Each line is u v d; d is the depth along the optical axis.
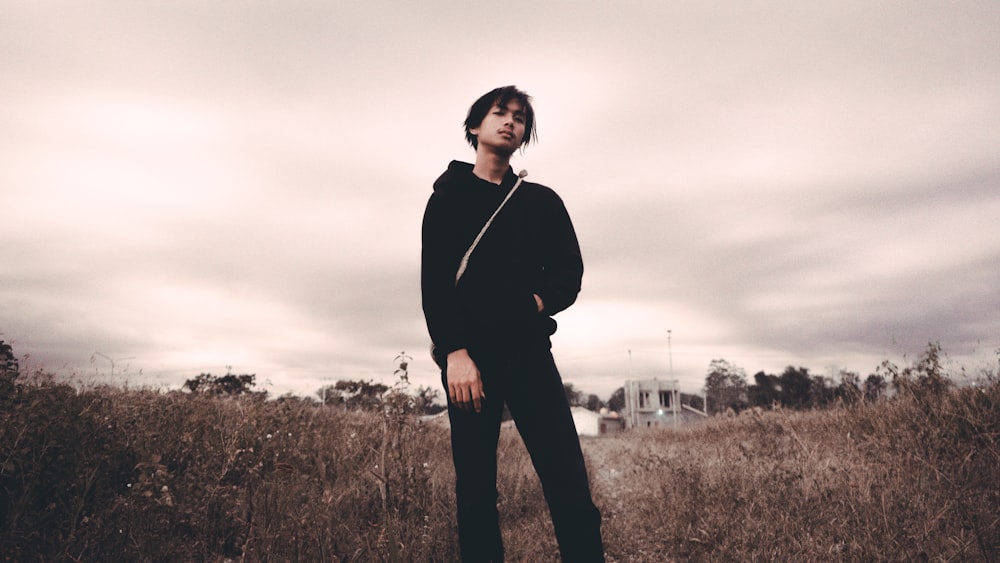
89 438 3.16
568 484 1.83
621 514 4.58
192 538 2.89
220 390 6.45
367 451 4.65
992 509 3.23
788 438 6.52
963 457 4.30
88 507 2.80
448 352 1.85
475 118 2.13
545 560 3.17
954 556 2.64
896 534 2.89
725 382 70.44
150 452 3.48
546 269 2.12
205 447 3.84
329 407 7.88
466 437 1.95
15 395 2.99
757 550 3.00
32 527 2.48
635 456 8.16
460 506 1.96
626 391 68.88
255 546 2.49
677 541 3.44
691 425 14.90
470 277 1.92
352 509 3.41
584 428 61.03
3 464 2.51
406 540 2.74
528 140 2.22
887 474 4.03
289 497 3.16
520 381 1.87
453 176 2.02
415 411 3.56
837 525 3.16
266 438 4.81
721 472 4.68
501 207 1.98
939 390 5.80
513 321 1.86
